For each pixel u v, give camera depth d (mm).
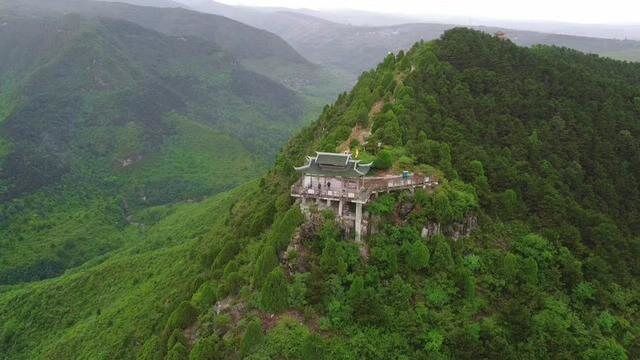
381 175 79750
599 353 70688
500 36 151625
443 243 73000
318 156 74625
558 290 77812
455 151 93312
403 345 63031
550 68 129750
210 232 135125
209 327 66938
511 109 114125
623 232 97562
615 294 81500
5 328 137750
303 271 67625
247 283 70562
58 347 115438
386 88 116312
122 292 131625
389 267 69125
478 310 70375
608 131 115438
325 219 71250
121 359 91938
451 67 121375
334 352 59812
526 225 86375
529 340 69000
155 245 183875
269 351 59312
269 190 122938
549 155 104438
